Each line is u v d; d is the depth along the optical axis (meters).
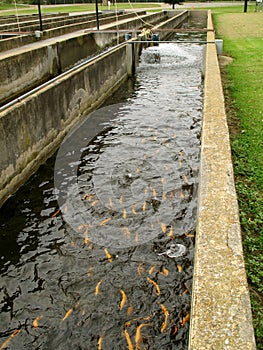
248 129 6.88
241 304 2.42
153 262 4.50
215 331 2.25
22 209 5.70
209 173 4.07
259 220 4.16
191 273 4.30
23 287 4.28
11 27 20.59
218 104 6.34
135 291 4.11
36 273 4.46
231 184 3.86
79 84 8.95
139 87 12.44
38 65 12.13
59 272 4.46
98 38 17.73
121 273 4.37
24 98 6.57
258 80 10.48
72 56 14.55
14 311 3.99
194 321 2.32
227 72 11.67
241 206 4.47
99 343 3.57
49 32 18.59
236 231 3.12
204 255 2.87
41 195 6.06
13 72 10.66
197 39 22.84
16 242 5.00
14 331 3.78
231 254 2.86
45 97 7.13
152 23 30.59
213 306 2.41
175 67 14.95
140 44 15.79
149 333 3.62
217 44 13.45
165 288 4.12
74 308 3.97
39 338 3.68
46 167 7.01
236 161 5.55
